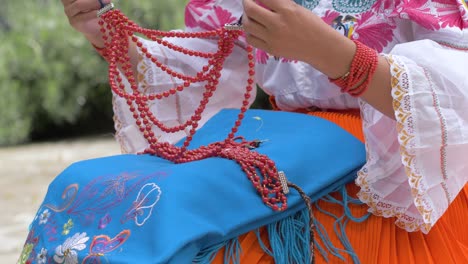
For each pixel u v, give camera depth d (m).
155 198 1.28
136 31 1.60
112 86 1.61
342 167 1.43
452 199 1.41
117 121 1.80
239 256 1.32
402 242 1.46
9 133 9.69
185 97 1.78
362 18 1.57
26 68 9.86
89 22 1.70
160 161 1.55
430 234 1.47
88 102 10.24
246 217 1.31
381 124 1.41
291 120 1.56
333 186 1.43
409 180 1.34
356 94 1.38
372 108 1.43
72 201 1.42
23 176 6.33
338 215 1.45
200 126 1.77
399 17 1.52
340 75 1.36
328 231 1.43
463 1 1.49
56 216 1.43
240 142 1.51
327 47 1.33
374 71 1.34
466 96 1.36
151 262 1.18
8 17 10.56
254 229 1.35
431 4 1.48
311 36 1.32
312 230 1.36
